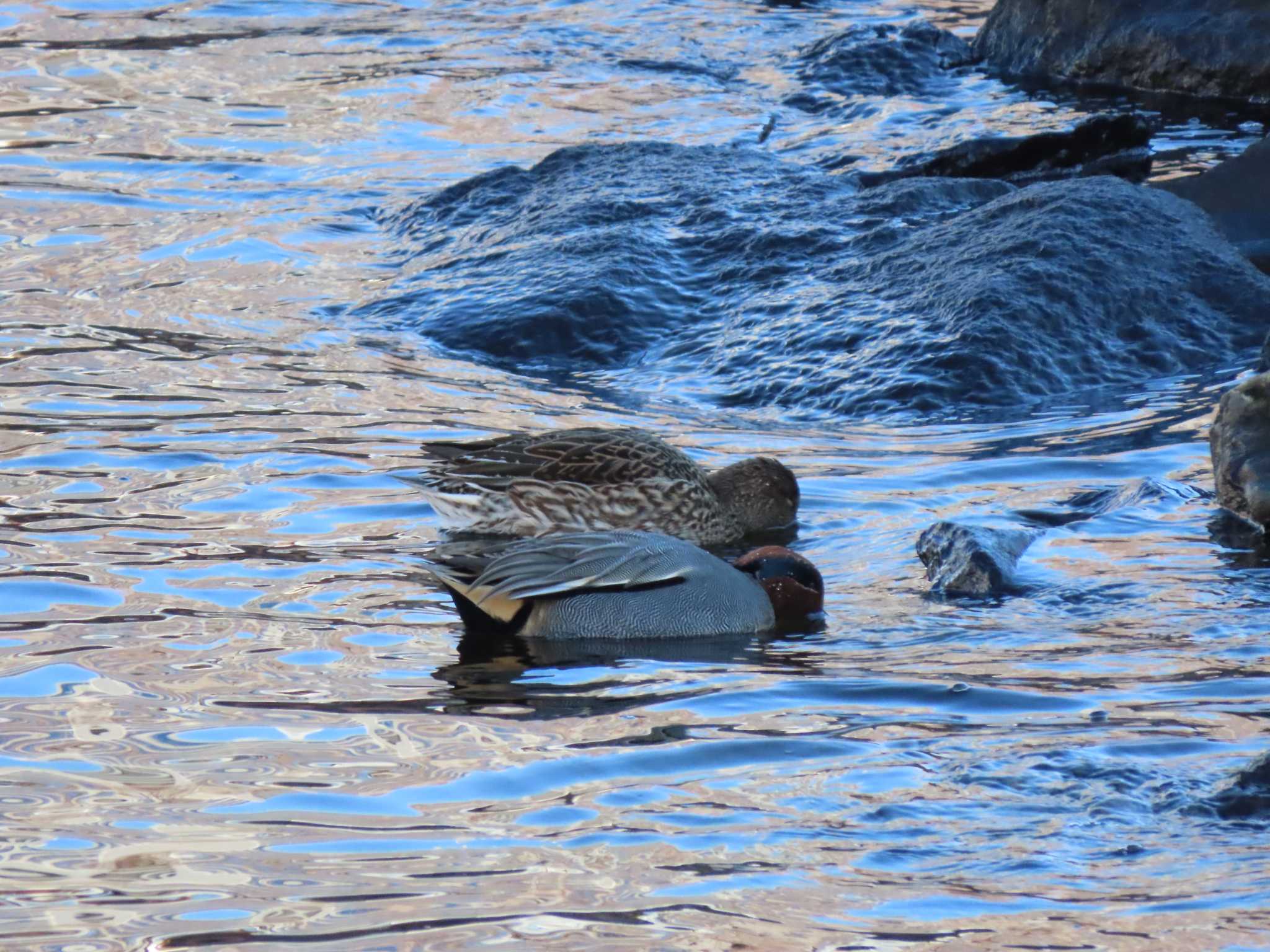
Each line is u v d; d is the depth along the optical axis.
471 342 19.12
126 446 15.39
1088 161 24.28
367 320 19.88
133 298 20.30
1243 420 14.00
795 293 19.52
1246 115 26.92
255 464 15.05
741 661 11.19
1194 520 13.56
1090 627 11.52
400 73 30.64
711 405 17.56
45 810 8.73
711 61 31.36
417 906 7.80
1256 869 8.00
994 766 9.21
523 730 9.90
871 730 9.82
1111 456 15.30
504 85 29.81
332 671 10.84
